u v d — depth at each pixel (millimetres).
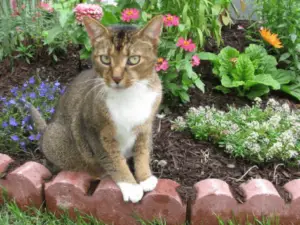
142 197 927
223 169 1049
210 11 1346
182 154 1095
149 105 901
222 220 932
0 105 1248
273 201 921
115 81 848
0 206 999
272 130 1096
